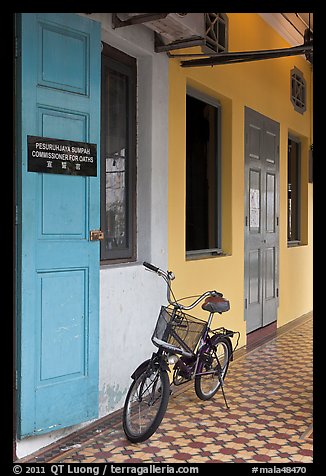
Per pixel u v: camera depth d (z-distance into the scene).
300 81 8.79
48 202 3.48
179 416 4.27
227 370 5.37
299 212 9.34
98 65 3.79
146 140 4.75
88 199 3.73
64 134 3.58
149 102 4.73
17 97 3.31
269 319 7.47
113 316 4.23
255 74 6.93
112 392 4.24
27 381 3.35
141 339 4.55
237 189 6.40
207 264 5.68
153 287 4.71
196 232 5.98
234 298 6.34
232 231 6.29
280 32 7.74
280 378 5.34
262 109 7.16
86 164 3.71
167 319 3.93
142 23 4.12
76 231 3.66
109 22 4.13
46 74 3.46
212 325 5.82
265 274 7.32
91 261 3.76
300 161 9.31
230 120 6.26
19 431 3.34
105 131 4.44
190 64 5.13
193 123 5.87
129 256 4.72
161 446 3.69
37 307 3.42
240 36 6.41
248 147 6.70
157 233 4.82
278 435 3.90
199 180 6.03
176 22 4.09
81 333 3.71
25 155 3.32
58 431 3.74
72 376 3.65
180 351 3.89
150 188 4.75
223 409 4.45
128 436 3.72
